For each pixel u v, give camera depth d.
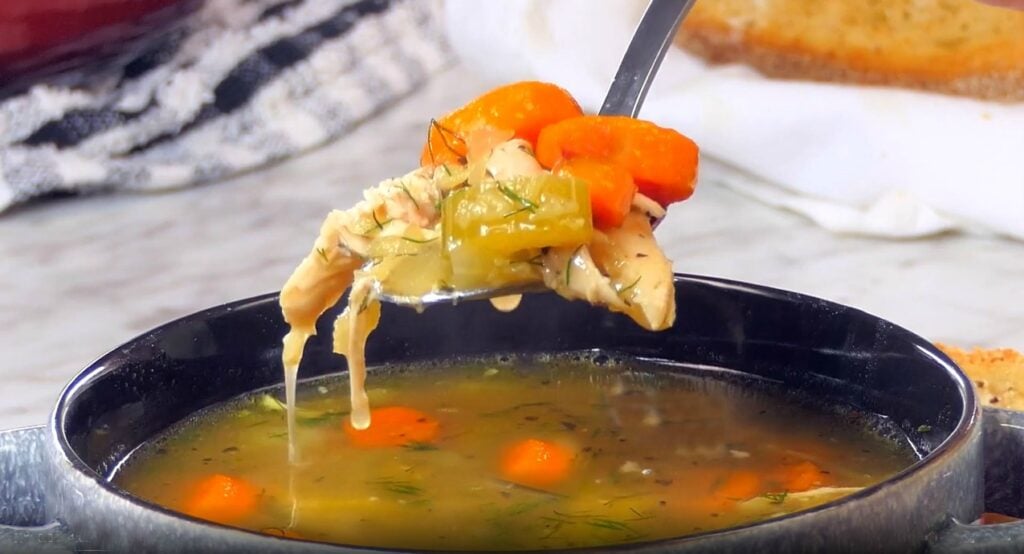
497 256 0.49
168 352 0.52
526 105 0.51
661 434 0.52
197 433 0.52
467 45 0.88
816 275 0.71
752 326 0.54
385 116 0.95
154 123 0.84
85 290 0.71
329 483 0.50
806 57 0.81
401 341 0.56
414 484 0.50
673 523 0.48
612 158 0.50
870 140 0.75
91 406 0.50
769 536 0.43
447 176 0.51
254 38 0.91
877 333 0.52
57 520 0.46
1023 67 0.77
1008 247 0.74
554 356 0.56
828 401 0.53
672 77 0.81
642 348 0.56
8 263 0.74
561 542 0.48
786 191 0.78
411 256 0.50
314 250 0.51
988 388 0.58
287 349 0.52
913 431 0.51
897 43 0.79
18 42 0.76
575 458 0.51
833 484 0.50
